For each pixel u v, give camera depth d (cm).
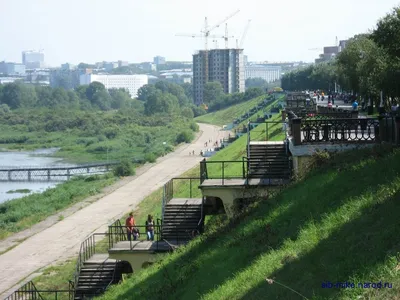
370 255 2058
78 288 4234
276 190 3766
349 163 3306
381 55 7506
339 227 2456
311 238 2530
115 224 5412
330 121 3991
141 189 12050
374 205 2467
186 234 4288
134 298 3294
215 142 19075
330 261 2195
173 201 4597
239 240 3088
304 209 2978
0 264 7056
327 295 1952
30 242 8119
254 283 2405
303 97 11300
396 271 1848
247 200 4125
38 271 6575
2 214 10562
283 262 2455
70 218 9562
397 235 2080
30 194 13338
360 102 10150
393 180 2644
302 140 3962
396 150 3123
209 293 2597
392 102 7338
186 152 18475
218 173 7812
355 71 8875
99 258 4538
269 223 3067
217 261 2995
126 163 14500
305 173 3684
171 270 3431
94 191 12000
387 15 6581
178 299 2858
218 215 4631
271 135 8344
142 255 4134
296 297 2073
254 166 4456
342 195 2861
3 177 16738
